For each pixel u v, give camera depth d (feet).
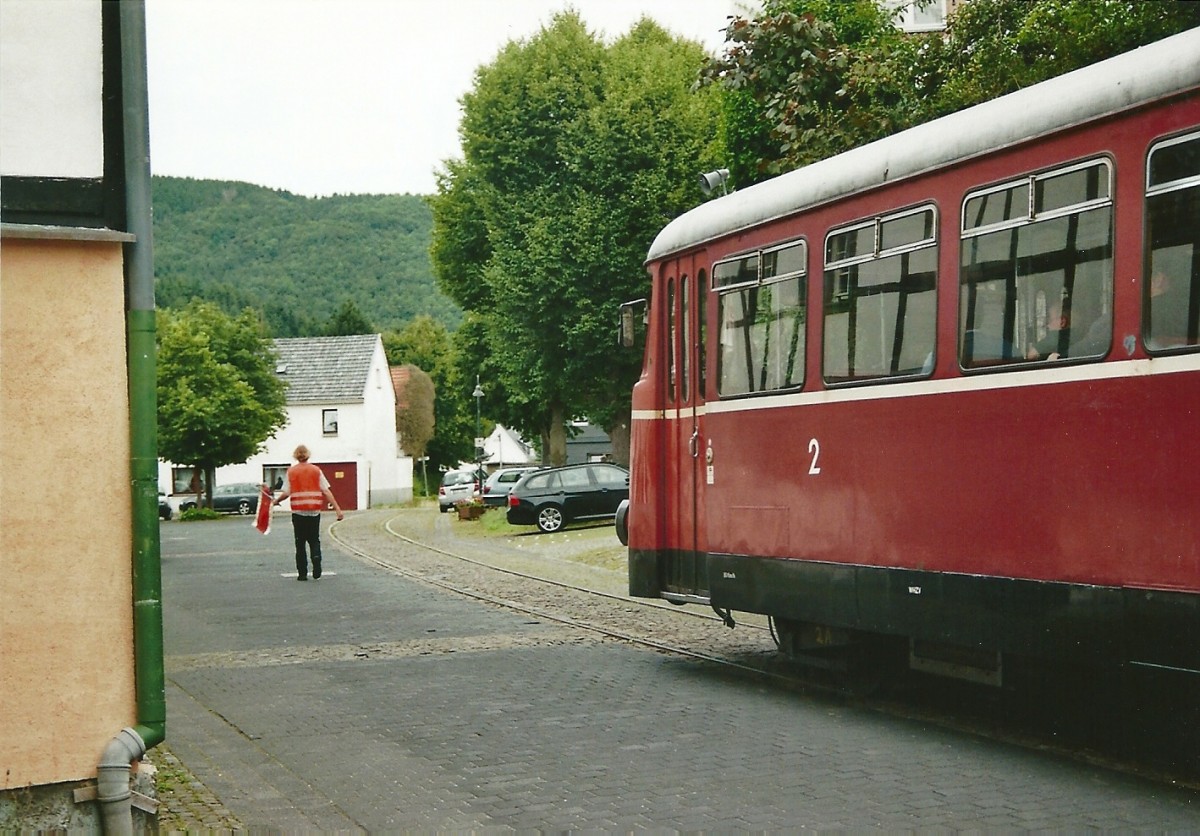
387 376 289.12
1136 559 23.97
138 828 21.89
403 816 23.24
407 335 393.29
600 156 126.93
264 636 48.49
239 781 26.02
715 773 25.77
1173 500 23.25
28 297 21.31
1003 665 28.96
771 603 35.22
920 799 23.56
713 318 38.58
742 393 36.81
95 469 21.67
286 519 198.18
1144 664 23.86
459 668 39.93
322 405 264.52
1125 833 21.30
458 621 51.90
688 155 125.39
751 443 36.35
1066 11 46.19
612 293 127.03
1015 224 27.20
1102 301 24.91
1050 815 22.40
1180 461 23.15
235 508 216.74
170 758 28.19
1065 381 25.64
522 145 133.08
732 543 37.14
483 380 174.29
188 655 44.14
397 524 147.02
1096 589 24.79
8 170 21.62
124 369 21.93
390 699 34.81
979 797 23.66
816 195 33.73
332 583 70.23
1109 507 24.57
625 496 114.21
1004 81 48.70
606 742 28.86
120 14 22.34
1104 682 27.37
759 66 56.29
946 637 28.71
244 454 205.05
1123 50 45.44
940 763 26.40
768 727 30.35
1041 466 26.20
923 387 29.58
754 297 36.55
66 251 21.54
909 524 29.91
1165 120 23.80
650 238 126.21
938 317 29.27
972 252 28.37
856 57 54.70
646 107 127.13
